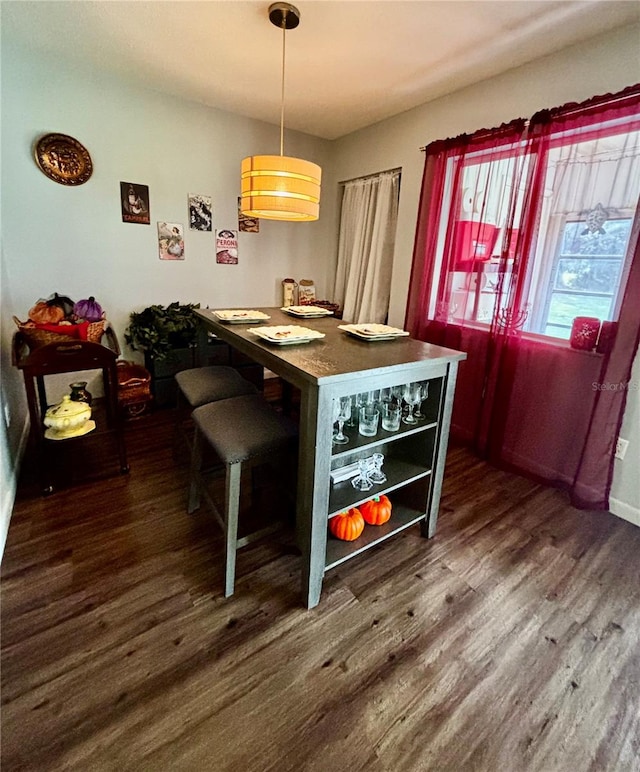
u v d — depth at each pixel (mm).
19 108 2633
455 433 3000
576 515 2156
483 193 2580
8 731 1083
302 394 1386
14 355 2154
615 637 1440
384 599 1571
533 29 2029
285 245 4074
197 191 3451
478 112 2678
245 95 3070
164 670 1263
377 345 1812
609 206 2023
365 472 1702
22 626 1387
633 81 1944
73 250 3016
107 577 1609
